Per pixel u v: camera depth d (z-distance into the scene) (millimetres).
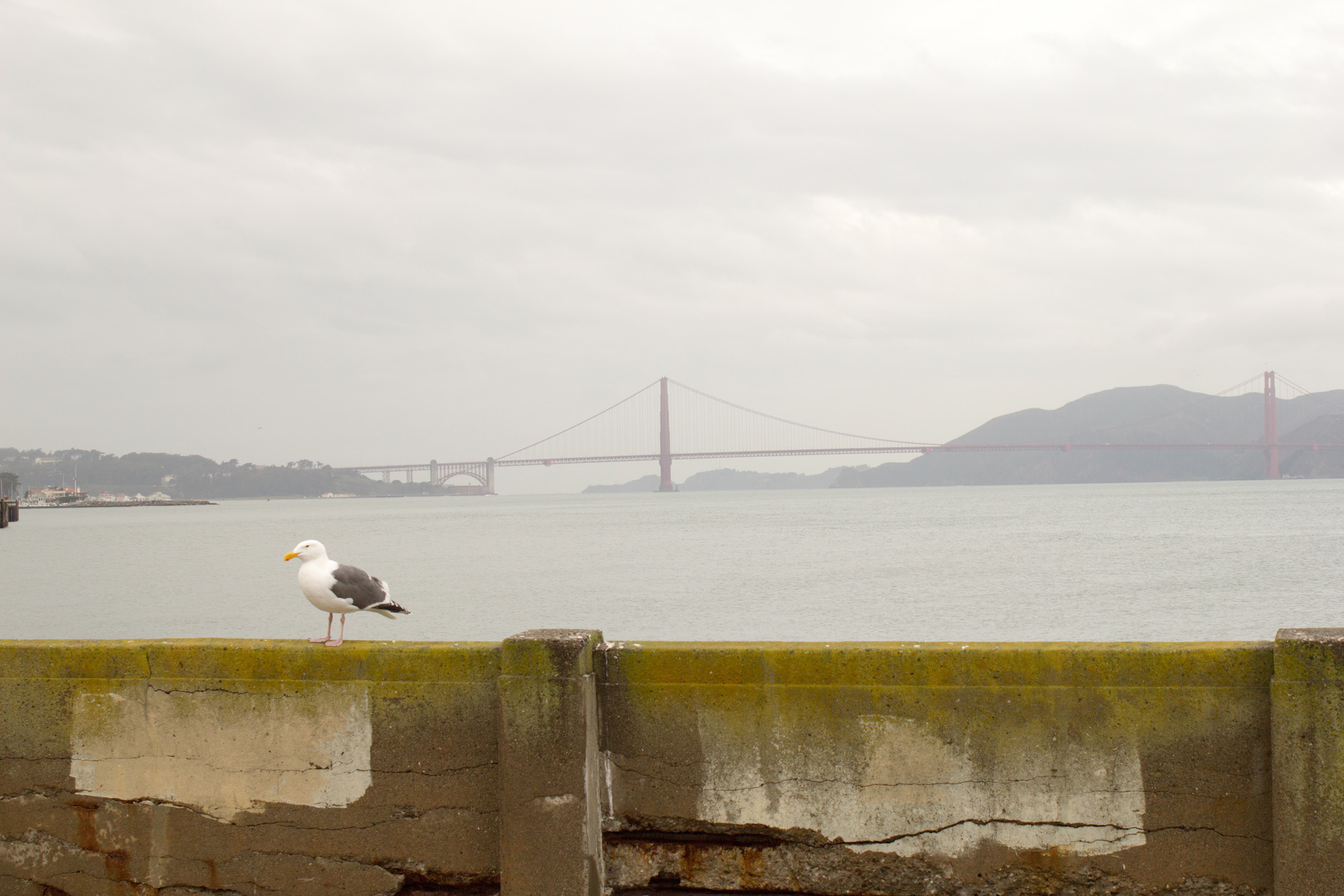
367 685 3633
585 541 48250
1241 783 3225
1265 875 3215
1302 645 3066
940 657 3400
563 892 3455
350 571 4191
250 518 100312
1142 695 3287
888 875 3455
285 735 3678
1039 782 3357
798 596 24094
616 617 20891
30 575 32688
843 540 46000
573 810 3443
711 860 3553
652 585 26984
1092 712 3318
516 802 3469
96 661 3768
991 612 21062
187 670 3725
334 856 3668
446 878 3621
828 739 3469
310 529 69750
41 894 3801
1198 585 25281
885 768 3443
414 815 3623
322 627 19984
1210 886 3260
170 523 88125
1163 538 42812
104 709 3766
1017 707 3363
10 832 3816
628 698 3574
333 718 3654
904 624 19625
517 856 3471
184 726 3727
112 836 3770
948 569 30531
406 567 33781
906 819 3434
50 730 3797
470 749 3586
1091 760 3322
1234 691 3223
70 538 58250
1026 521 60969
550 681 3438
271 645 3701
